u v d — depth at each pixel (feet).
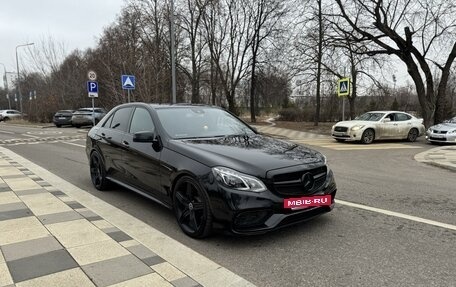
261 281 10.84
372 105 126.62
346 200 19.74
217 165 13.29
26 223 15.31
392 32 70.08
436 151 43.21
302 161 13.98
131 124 19.30
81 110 95.71
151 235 14.30
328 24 75.72
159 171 15.76
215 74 123.34
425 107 72.33
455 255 12.55
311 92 103.86
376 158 38.17
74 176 26.48
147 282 10.52
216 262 12.09
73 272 11.03
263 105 161.89
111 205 18.49
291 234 14.52
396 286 10.51
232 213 12.57
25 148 46.16
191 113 18.51
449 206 18.62
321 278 11.02
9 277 10.71
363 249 13.08
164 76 84.12
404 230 14.97
